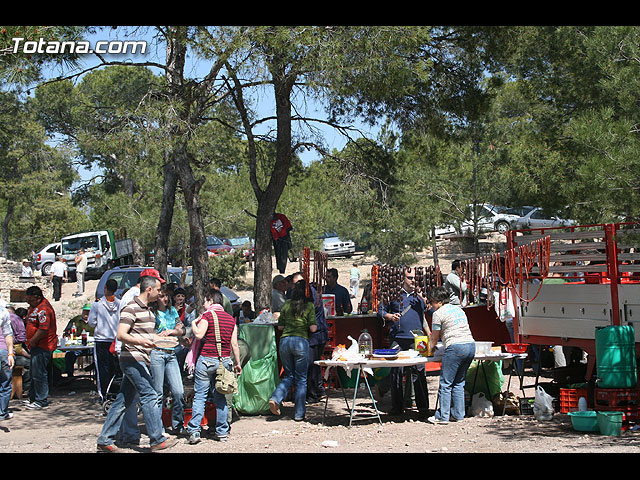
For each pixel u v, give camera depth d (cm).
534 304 906
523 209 3073
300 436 800
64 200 4447
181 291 1018
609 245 798
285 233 1468
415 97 1396
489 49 1364
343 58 1128
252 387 941
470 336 857
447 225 2272
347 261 3516
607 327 761
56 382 1255
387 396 1092
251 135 1478
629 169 809
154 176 2517
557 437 737
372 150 1595
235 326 802
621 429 745
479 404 898
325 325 1049
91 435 834
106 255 3231
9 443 790
